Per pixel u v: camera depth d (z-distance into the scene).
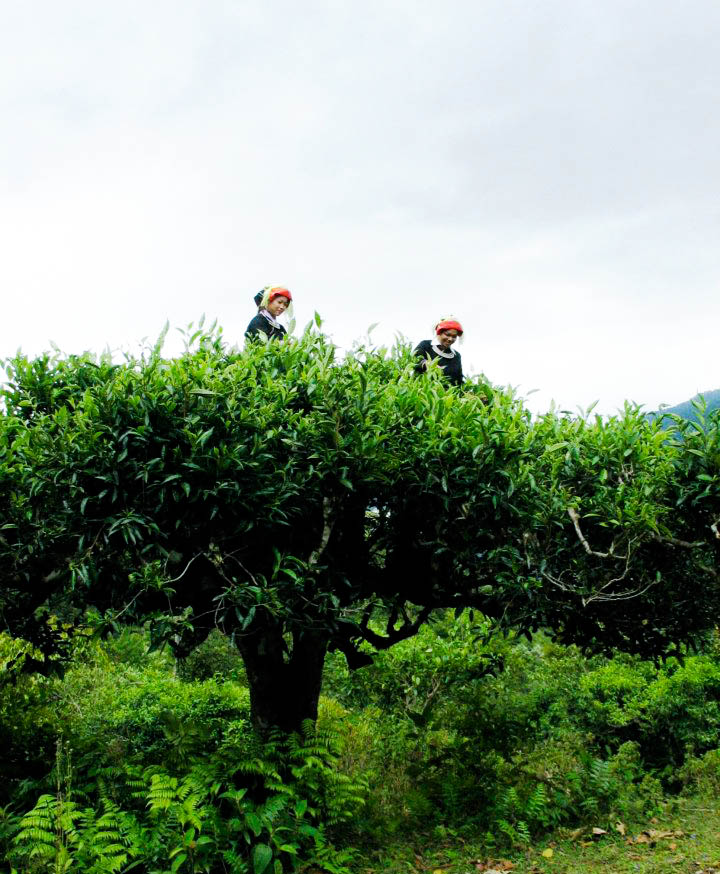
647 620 6.52
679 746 9.32
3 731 6.78
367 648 9.44
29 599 5.56
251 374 5.44
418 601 6.45
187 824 5.02
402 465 5.33
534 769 7.82
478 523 5.47
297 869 5.15
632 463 5.83
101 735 7.93
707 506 5.58
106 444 4.71
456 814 6.63
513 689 11.09
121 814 4.92
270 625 5.73
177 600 5.63
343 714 8.82
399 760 7.66
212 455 4.74
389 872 5.49
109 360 5.52
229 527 5.06
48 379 5.51
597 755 9.49
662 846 5.75
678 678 9.57
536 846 6.00
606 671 10.60
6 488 4.94
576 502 5.40
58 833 4.79
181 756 6.17
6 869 4.91
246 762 5.47
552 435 6.08
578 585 5.64
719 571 5.88
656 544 5.82
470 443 5.28
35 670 6.95
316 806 5.75
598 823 6.44
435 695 9.16
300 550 5.61
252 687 6.64
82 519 4.79
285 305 7.05
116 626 5.00
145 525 4.69
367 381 5.38
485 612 6.10
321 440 5.03
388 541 6.19
